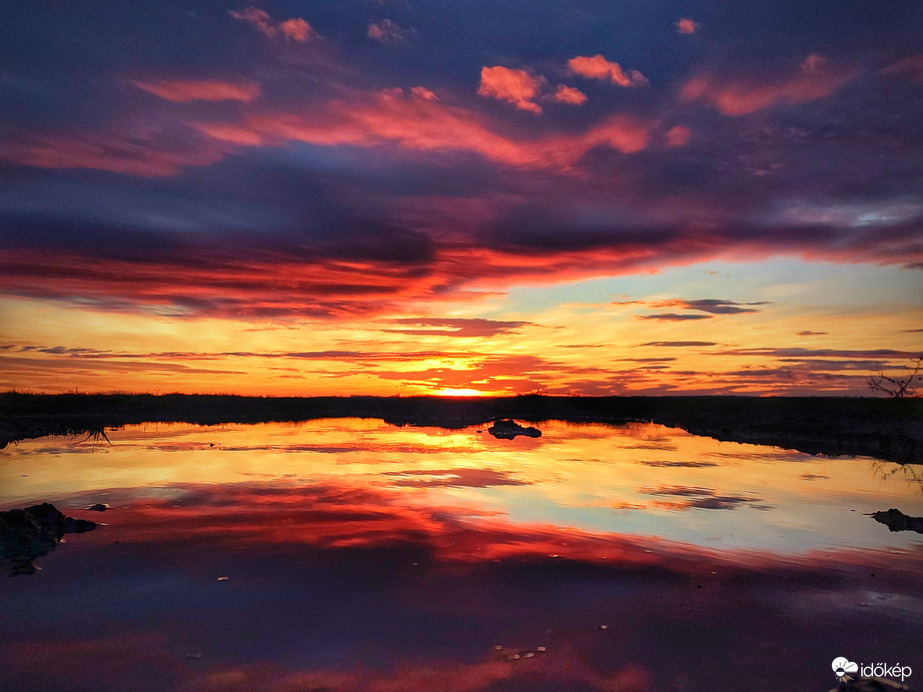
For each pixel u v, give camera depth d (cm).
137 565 790
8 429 2680
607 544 898
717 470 1653
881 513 1077
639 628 611
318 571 769
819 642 584
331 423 3616
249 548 866
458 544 891
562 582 735
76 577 745
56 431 2697
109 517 1055
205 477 1484
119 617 629
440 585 722
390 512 1102
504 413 4584
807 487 1377
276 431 2950
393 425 3566
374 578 744
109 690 492
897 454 2011
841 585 733
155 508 1127
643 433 3005
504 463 1795
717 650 567
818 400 3397
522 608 657
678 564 807
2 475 1497
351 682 507
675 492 1309
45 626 607
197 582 729
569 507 1152
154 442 2317
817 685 507
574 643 578
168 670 523
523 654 557
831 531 980
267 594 692
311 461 1811
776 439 2584
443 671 526
